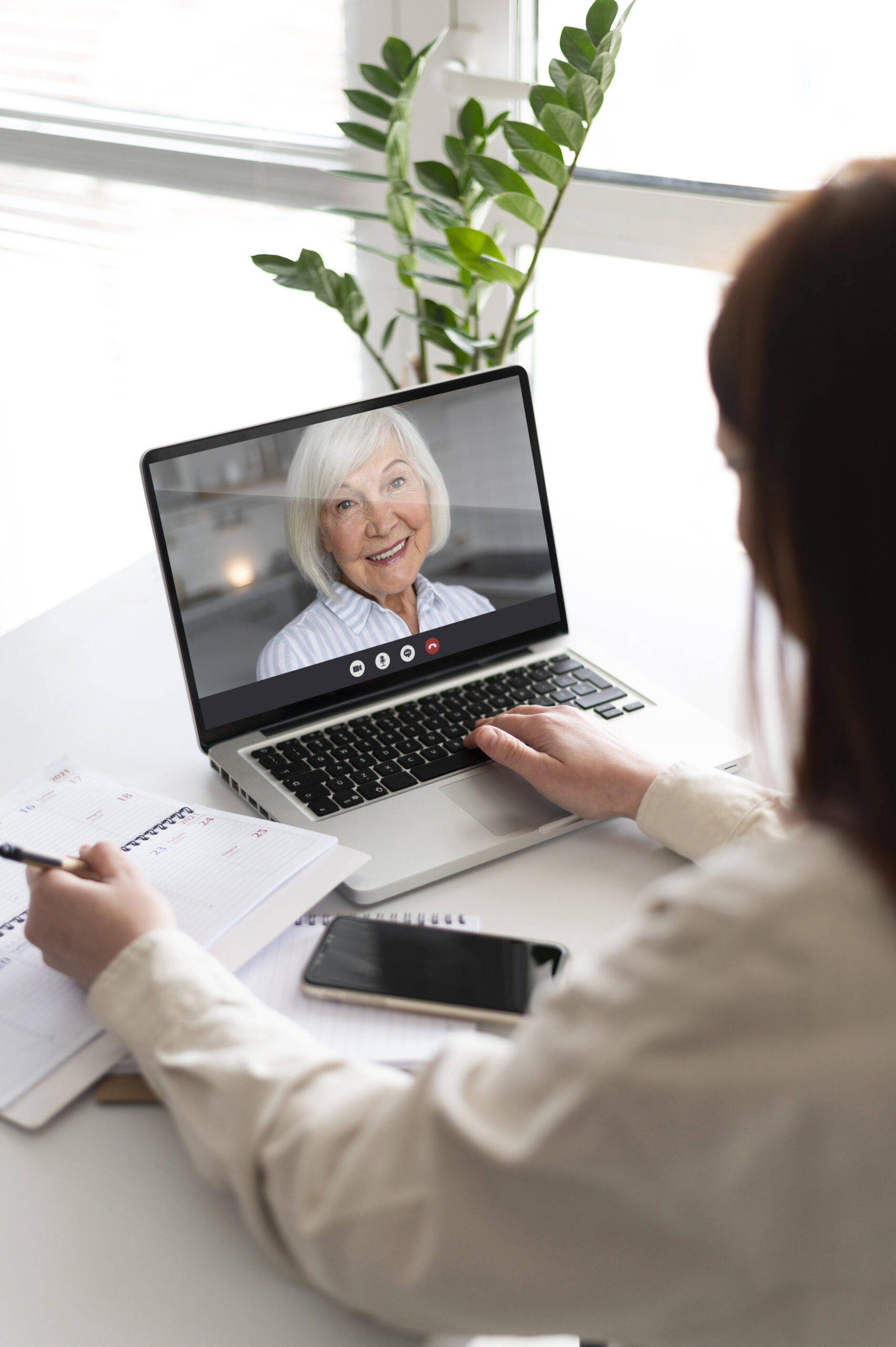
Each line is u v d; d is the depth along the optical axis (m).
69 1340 0.52
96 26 1.51
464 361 1.30
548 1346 0.81
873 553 0.37
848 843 0.38
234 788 0.90
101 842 0.72
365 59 1.47
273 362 1.66
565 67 1.10
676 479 1.55
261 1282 0.55
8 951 0.71
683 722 0.96
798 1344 0.41
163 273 1.65
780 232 0.39
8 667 1.07
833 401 0.36
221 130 1.54
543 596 1.06
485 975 0.69
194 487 0.90
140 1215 0.58
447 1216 0.41
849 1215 0.37
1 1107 0.62
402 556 0.99
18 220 1.68
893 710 0.37
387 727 0.95
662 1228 0.39
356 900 0.78
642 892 0.81
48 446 1.84
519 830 0.84
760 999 0.36
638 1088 0.37
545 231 1.20
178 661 1.09
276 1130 0.50
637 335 1.49
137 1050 0.59
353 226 1.57
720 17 1.27
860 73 1.25
